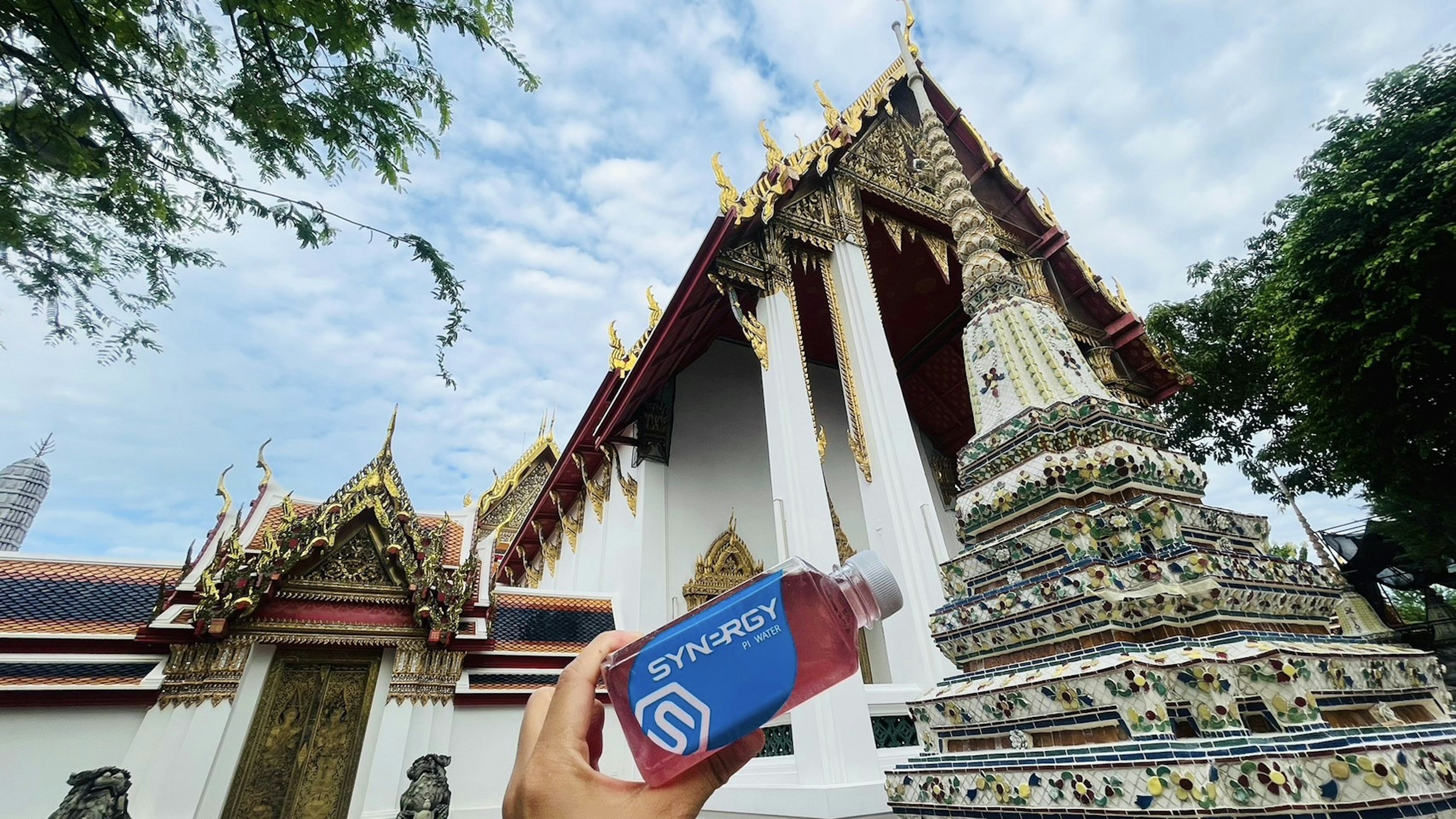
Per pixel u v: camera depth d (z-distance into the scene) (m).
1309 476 13.87
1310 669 1.18
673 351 7.72
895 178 8.05
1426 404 9.61
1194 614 1.35
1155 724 1.21
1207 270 15.15
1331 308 10.02
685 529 8.77
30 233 3.08
